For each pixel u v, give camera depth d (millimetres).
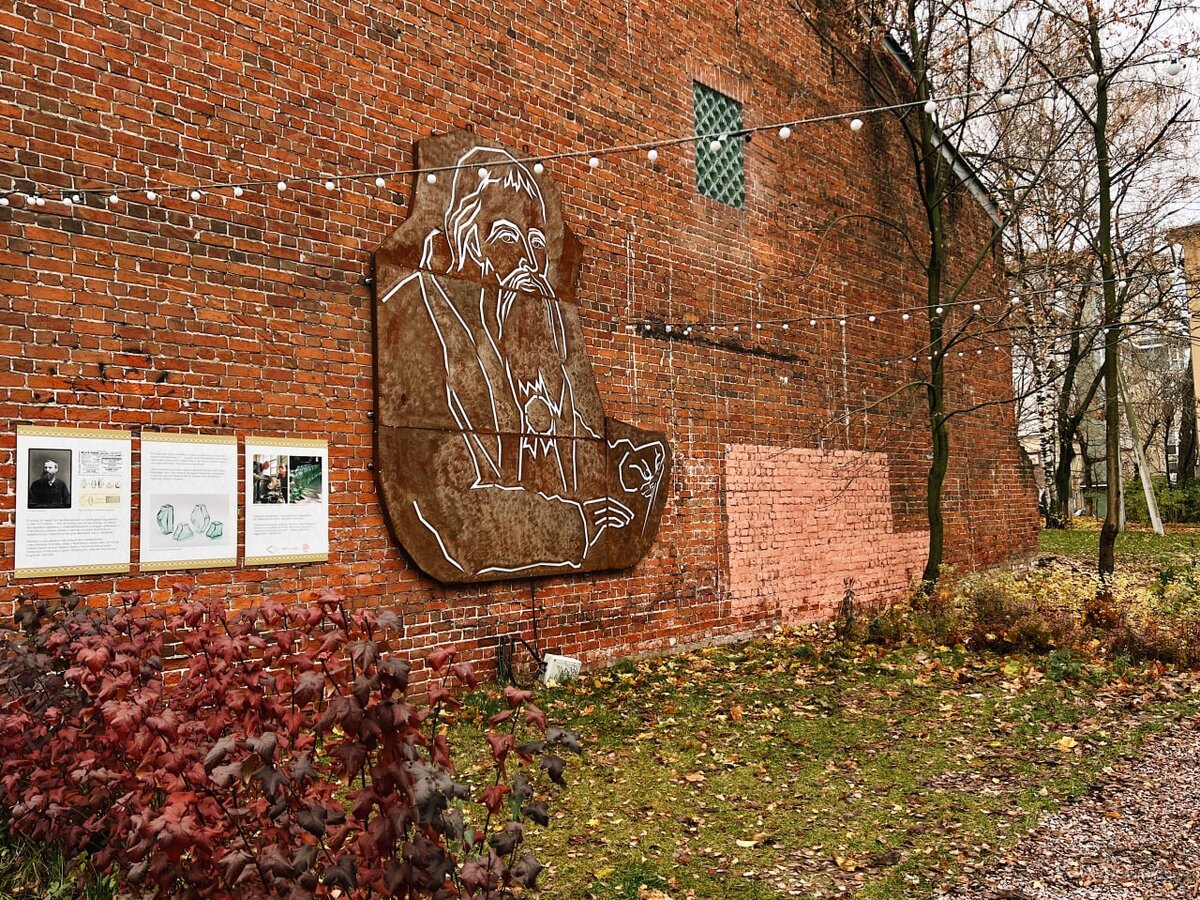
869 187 12953
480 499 7359
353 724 2328
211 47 5953
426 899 2730
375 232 6824
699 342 9828
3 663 3729
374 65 6879
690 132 9875
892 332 13273
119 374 5430
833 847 4570
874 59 12906
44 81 5203
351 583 6547
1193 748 5945
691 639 9516
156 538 5535
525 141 8023
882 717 6973
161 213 5660
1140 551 18812
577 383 8297
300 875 2449
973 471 15102
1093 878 4098
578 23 8625
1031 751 6059
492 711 6773
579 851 4523
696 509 9695
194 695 3016
